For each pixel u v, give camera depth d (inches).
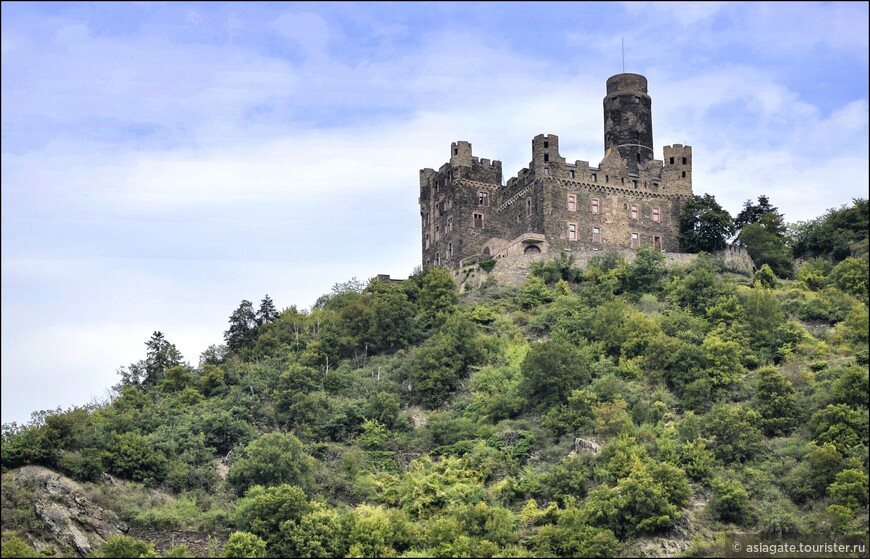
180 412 5930.1
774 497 4936.0
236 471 5241.1
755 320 6092.5
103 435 5462.6
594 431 5398.6
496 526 4805.6
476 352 6200.8
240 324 7022.6
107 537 4904.0
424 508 5093.5
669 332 6112.2
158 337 6815.9
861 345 5905.5
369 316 6569.9
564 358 5757.9
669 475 4899.1
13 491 4960.6
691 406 5575.8
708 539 4749.0
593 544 4653.1
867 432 5083.7
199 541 4928.6
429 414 5836.6
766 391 5447.8
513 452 5408.5
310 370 6122.1
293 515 4842.5
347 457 5403.5
